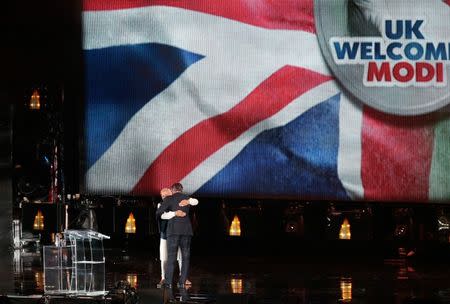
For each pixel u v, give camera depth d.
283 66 42.12
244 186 42.47
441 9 41.84
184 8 42.25
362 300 37.06
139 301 34.88
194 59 42.25
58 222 48.50
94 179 42.59
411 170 42.22
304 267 48.59
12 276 36.97
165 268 40.59
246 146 42.34
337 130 42.16
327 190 42.31
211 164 42.44
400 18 41.88
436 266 49.44
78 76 41.84
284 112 42.19
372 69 42.03
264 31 42.12
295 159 42.22
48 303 34.16
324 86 42.12
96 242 34.81
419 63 41.94
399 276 44.97
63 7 40.16
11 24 38.47
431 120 42.06
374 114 42.12
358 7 41.94
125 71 42.31
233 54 42.25
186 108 42.41
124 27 42.22
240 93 42.28
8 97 37.19
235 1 42.16
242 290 39.62
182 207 38.81
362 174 42.22
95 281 34.62
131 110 42.41
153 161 42.53
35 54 39.16
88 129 42.47
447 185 42.19
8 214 36.81
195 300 36.41
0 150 36.72
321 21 41.97
